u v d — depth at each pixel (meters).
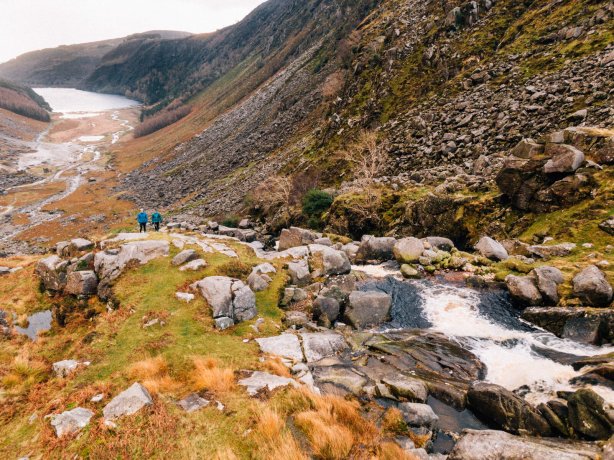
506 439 9.58
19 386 14.59
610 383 12.01
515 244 24.83
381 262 28.39
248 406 11.55
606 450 8.35
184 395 12.45
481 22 57.81
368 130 58.56
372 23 92.38
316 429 10.32
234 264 24.11
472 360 15.55
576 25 42.34
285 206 55.69
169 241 26.53
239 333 17.64
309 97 111.69
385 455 9.69
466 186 32.88
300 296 22.44
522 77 41.34
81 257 24.81
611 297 16.41
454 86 49.78
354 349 16.91
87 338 17.70
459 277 23.42
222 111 190.88
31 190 131.62
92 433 10.77
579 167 24.45
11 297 24.31
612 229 20.78
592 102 30.66
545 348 15.75
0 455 10.70
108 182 146.75
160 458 9.82
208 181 109.69
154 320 17.92
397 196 38.16
